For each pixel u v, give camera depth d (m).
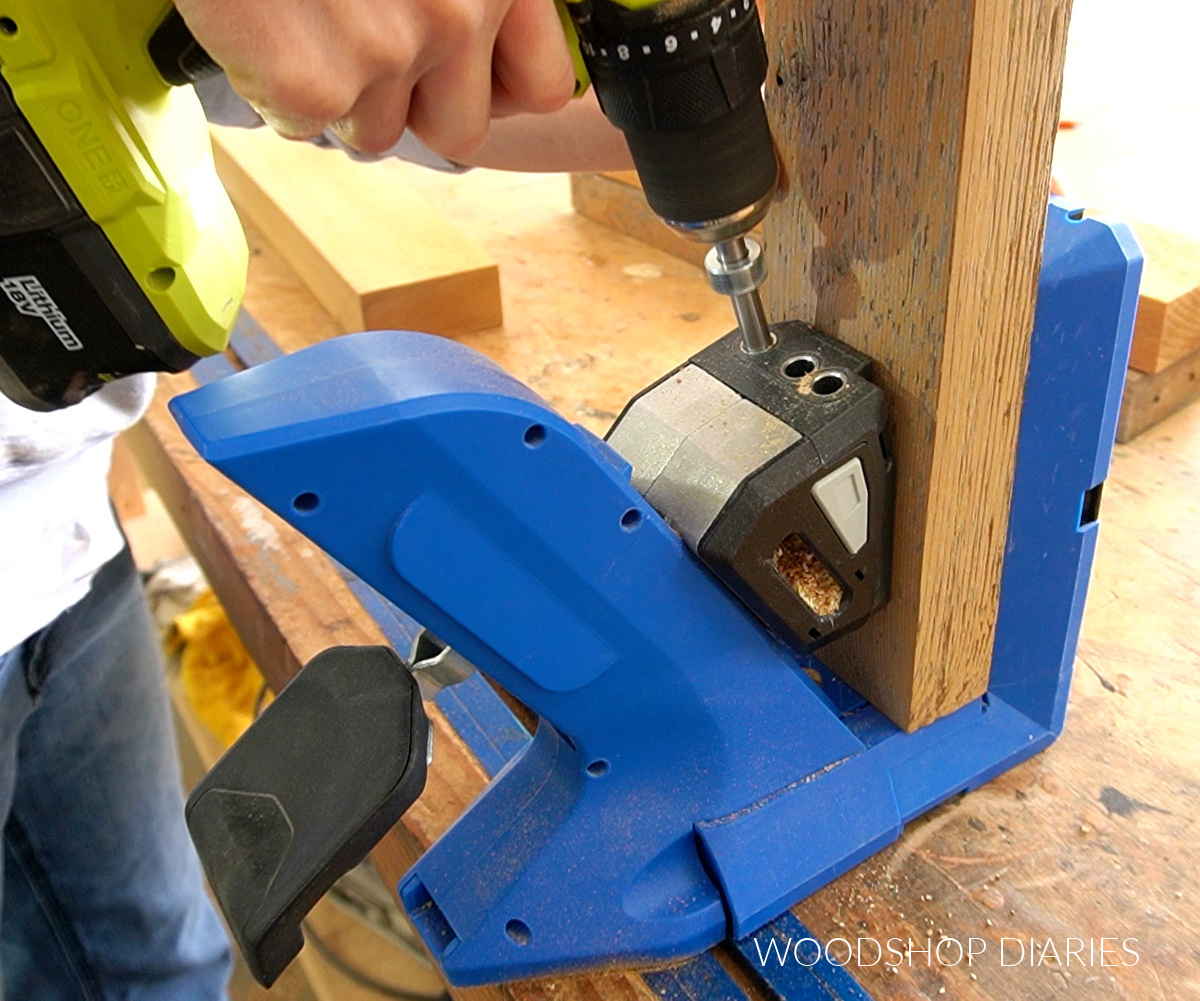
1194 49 1.58
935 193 0.48
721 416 0.56
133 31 0.41
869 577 0.59
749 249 0.55
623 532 0.50
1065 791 0.68
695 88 0.44
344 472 0.42
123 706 0.92
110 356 0.48
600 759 0.58
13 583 0.69
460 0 0.38
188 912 1.05
